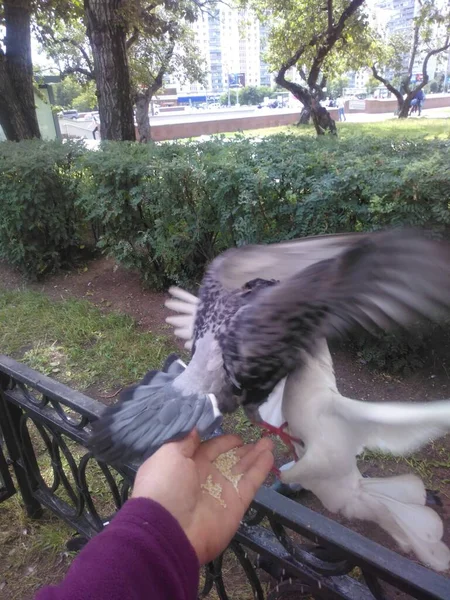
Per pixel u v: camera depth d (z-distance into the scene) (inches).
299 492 121.0
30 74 401.7
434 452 132.4
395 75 1144.2
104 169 221.9
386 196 152.3
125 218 229.8
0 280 278.8
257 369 51.6
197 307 65.1
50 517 120.4
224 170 185.6
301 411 57.9
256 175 175.6
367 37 629.6
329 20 490.0
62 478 102.9
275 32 544.7
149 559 36.0
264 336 50.5
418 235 42.7
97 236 279.4
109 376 175.5
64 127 1021.2
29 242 263.6
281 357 51.1
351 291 45.6
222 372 53.4
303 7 522.9
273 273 66.1
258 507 60.7
